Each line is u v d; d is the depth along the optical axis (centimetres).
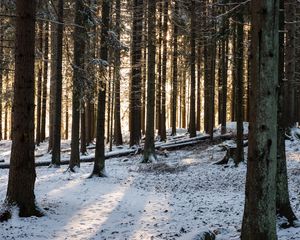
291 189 1498
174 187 1775
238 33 2002
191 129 3253
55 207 1316
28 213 1146
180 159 2581
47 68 3650
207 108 3656
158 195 1596
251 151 691
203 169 2153
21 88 1134
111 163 2712
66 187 1739
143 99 3584
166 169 2220
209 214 1223
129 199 1509
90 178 2006
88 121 3959
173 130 3962
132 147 3169
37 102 3872
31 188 1162
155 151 2792
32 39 1141
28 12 1134
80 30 1873
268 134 676
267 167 679
